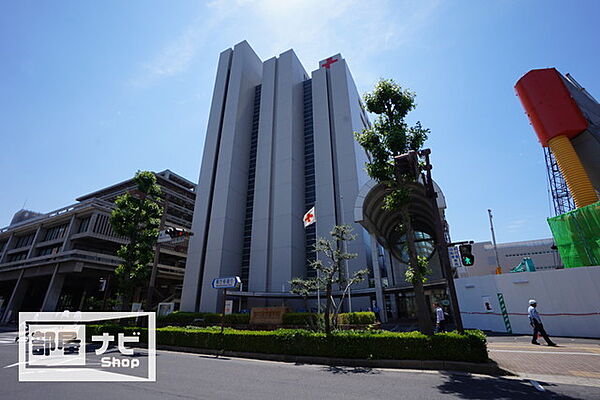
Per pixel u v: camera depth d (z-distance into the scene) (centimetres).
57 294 3791
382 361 856
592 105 2252
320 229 3841
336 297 3203
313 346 977
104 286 2248
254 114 5062
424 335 867
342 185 3934
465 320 1652
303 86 5184
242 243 4141
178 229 1669
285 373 782
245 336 1124
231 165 4284
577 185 1980
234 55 5247
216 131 4703
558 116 2153
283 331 1072
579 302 1345
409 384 645
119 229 2114
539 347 1052
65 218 4409
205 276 3700
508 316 1500
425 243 3931
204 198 4275
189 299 3694
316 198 4050
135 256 2067
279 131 4481
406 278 1041
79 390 615
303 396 563
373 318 1861
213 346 1188
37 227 4791
